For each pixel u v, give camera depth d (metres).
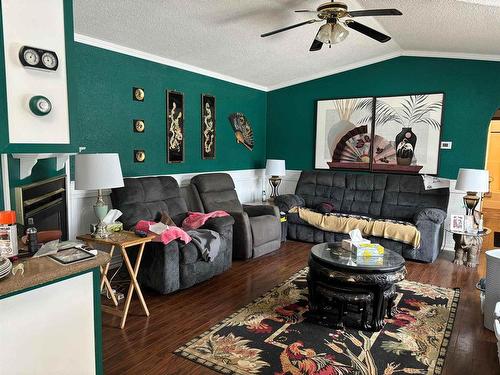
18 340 1.32
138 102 4.07
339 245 3.25
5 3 1.45
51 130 1.63
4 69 1.46
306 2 3.18
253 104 6.05
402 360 2.29
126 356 2.27
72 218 3.52
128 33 3.52
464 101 4.77
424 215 4.25
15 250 1.51
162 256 3.10
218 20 3.46
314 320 2.81
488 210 8.20
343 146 5.69
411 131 5.14
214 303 3.09
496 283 2.60
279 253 4.62
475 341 2.53
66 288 1.46
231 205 4.77
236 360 2.25
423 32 3.95
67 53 1.67
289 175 6.25
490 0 2.74
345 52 4.90
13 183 1.76
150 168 4.29
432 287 3.53
